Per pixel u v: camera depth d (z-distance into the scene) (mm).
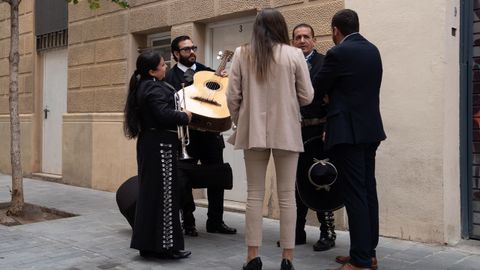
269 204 6320
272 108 3877
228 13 6797
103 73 8812
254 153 4027
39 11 10359
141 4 8102
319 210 4699
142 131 4578
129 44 8344
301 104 4004
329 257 4629
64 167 9625
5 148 11391
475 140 5102
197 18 7215
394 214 5250
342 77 3963
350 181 3986
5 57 11398
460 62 5137
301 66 3918
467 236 5168
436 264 4422
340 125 3938
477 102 5082
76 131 9328
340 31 4164
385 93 5273
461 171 5160
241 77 3986
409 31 5113
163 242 4473
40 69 10586
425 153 5023
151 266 4453
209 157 5348
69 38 9523
